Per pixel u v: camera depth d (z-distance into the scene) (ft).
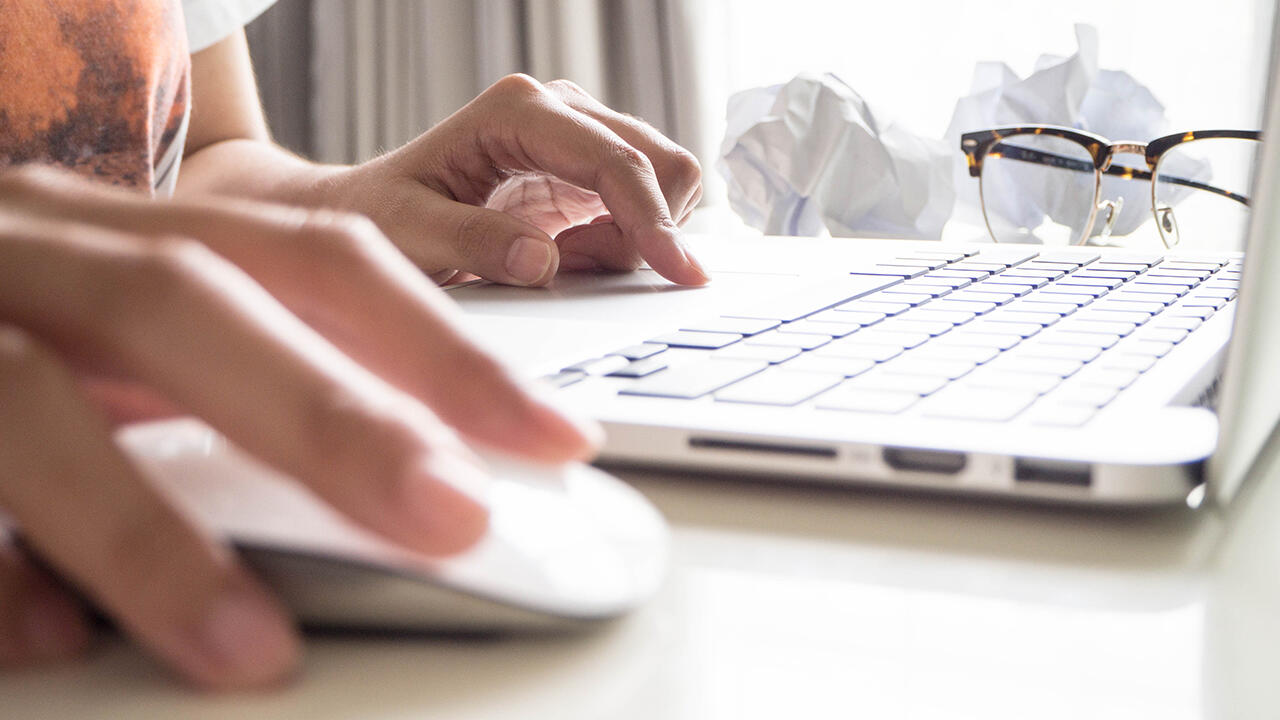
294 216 1.33
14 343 1.21
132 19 2.92
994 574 1.29
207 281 1.22
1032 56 5.75
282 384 1.20
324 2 7.27
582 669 1.19
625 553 1.25
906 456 1.39
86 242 1.25
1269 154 1.30
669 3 6.15
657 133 2.69
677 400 1.50
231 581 1.17
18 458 1.18
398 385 1.28
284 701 1.16
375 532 1.17
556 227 2.95
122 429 1.26
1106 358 1.65
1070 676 1.18
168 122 3.17
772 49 6.29
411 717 1.14
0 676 1.18
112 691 1.16
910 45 6.01
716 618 1.24
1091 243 5.08
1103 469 1.34
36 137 2.80
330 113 7.37
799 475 1.41
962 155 5.49
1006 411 1.45
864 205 4.93
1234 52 5.34
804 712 1.15
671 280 2.25
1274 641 1.21
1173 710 1.15
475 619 1.20
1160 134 5.17
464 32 6.90
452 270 2.51
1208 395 1.57
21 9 2.75
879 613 1.25
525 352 1.73
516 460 1.28
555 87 2.80
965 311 1.92
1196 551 1.32
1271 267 1.32
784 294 2.08
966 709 1.15
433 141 2.61
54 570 1.18
